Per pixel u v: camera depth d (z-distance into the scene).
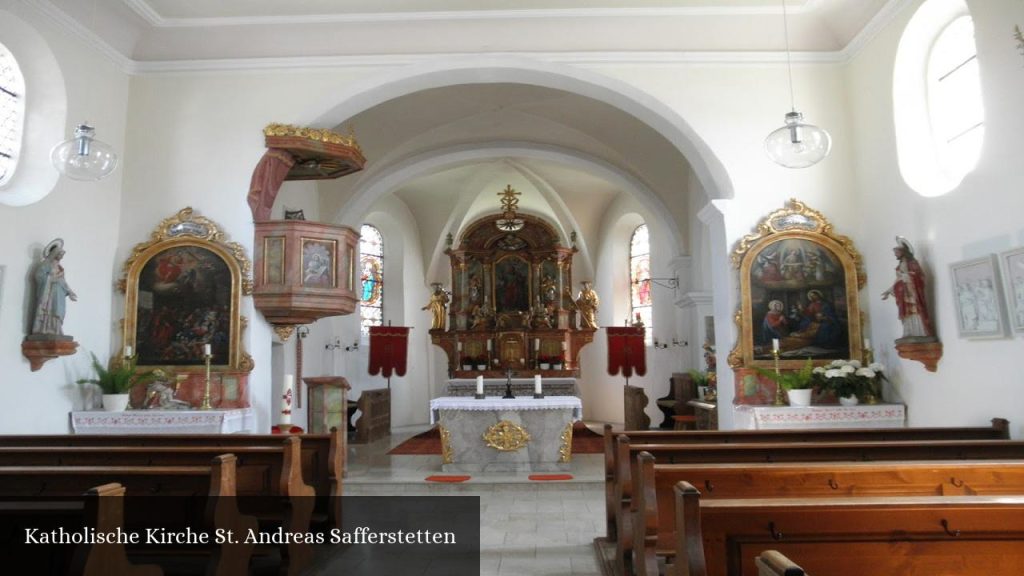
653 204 14.92
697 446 5.62
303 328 13.17
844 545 3.04
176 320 9.43
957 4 7.99
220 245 9.51
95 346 9.18
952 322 7.52
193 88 10.05
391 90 10.27
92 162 6.74
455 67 10.05
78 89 9.05
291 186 12.91
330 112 10.08
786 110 9.83
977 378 7.13
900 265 7.97
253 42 10.00
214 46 10.00
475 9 9.64
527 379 17.47
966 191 7.23
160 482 4.60
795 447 5.65
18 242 8.02
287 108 10.02
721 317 9.70
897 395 8.68
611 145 14.56
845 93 9.84
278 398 12.30
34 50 8.59
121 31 9.56
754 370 9.21
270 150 9.72
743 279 9.34
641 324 16.66
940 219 7.70
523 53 10.04
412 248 19.16
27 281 8.15
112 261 9.57
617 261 18.59
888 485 4.19
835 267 9.38
